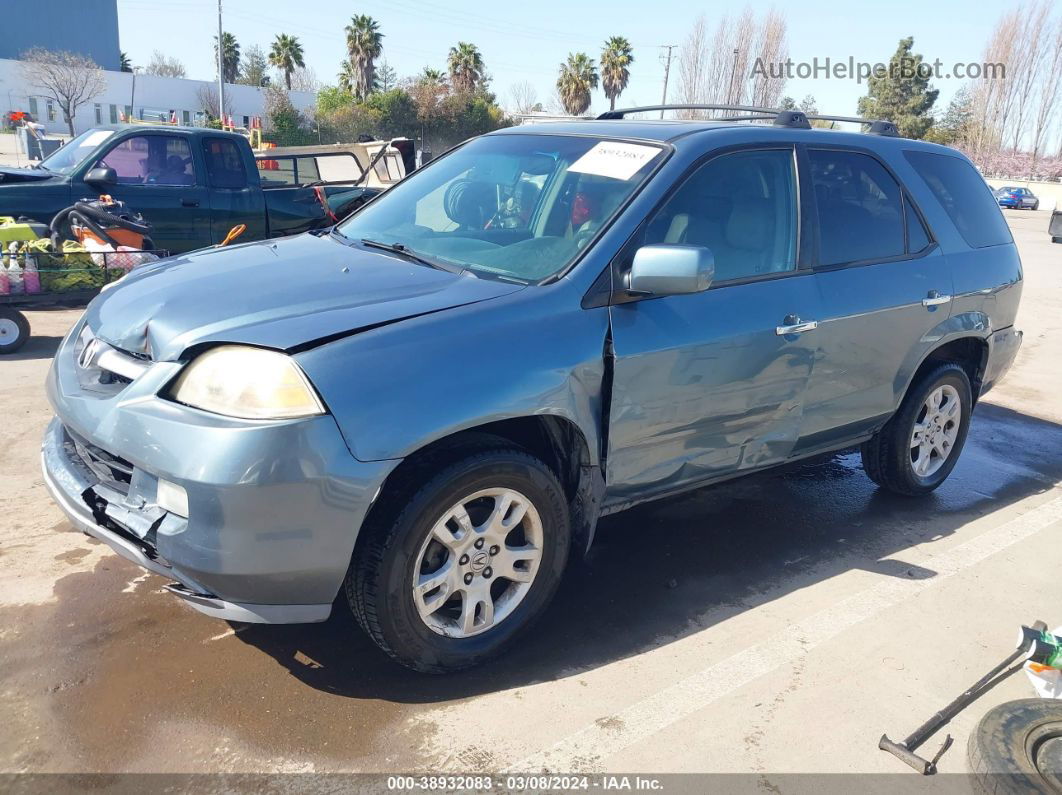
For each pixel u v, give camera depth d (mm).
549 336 2951
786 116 4062
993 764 2535
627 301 3160
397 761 2590
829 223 3947
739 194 3631
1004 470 5492
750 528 4363
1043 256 19734
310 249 3604
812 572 3936
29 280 6730
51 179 8352
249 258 3502
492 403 2773
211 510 2480
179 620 3240
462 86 53719
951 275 4465
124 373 2836
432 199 3902
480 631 3006
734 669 3148
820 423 3990
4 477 4422
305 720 2736
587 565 3869
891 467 4629
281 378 2531
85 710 2725
